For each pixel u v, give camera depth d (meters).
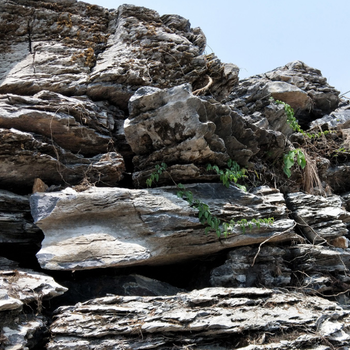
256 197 5.82
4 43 6.59
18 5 6.64
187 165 5.46
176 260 5.67
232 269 5.47
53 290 4.36
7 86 5.95
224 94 7.20
